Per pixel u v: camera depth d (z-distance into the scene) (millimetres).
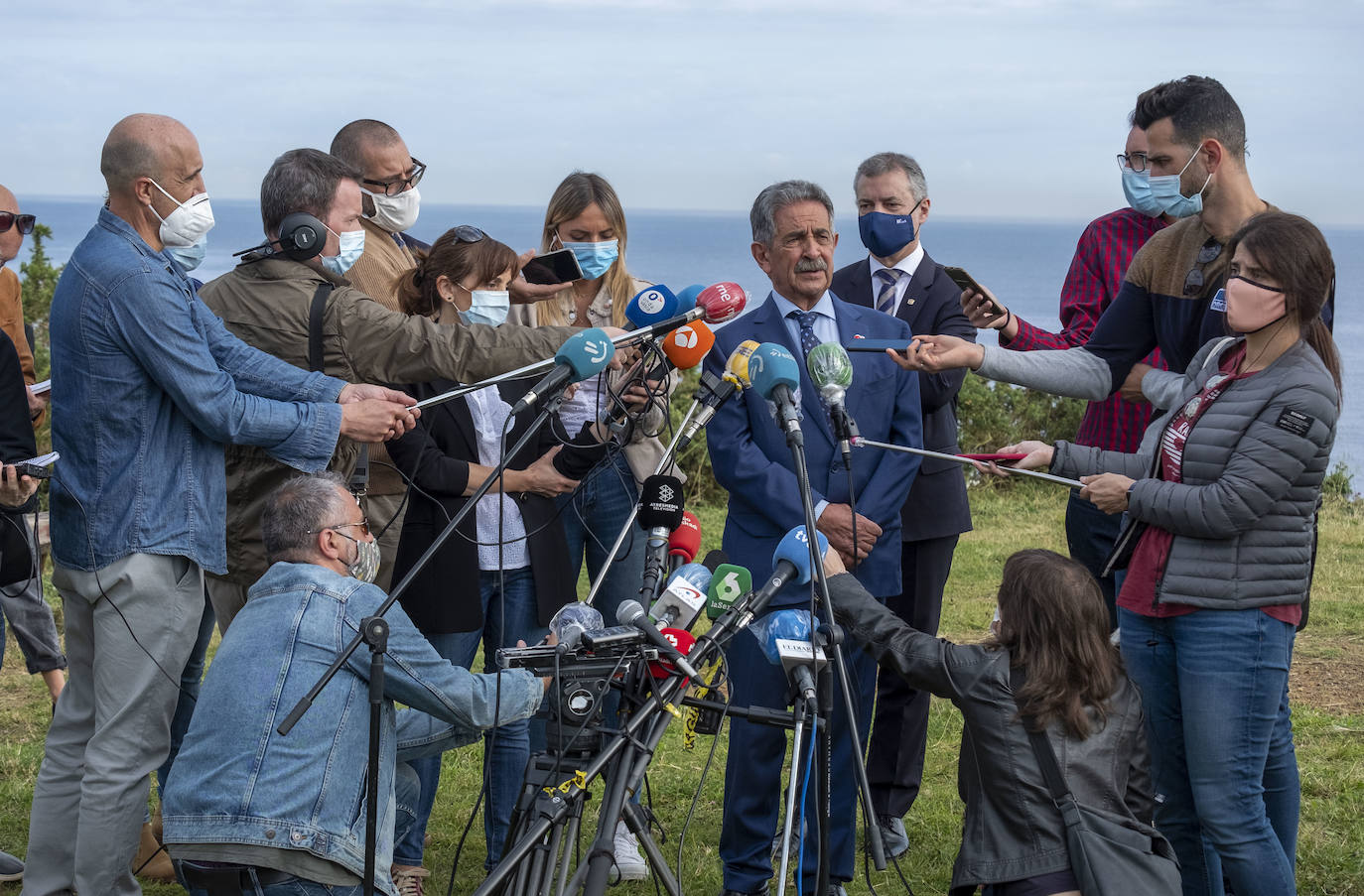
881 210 5062
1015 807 3043
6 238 5652
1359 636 7605
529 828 2846
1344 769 5430
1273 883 3438
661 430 4895
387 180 4812
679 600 3086
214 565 3645
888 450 4191
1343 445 37000
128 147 3494
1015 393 13055
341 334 3805
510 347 3861
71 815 3727
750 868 4109
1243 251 3346
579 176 4906
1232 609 3404
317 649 3074
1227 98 3793
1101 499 3584
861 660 4211
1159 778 3748
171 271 3535
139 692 3539
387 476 4125
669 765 5598
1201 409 3488
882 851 2721
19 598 5512
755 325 4246
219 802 2953
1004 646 3158
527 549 4246
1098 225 5043
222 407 3492
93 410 3508
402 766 3617
